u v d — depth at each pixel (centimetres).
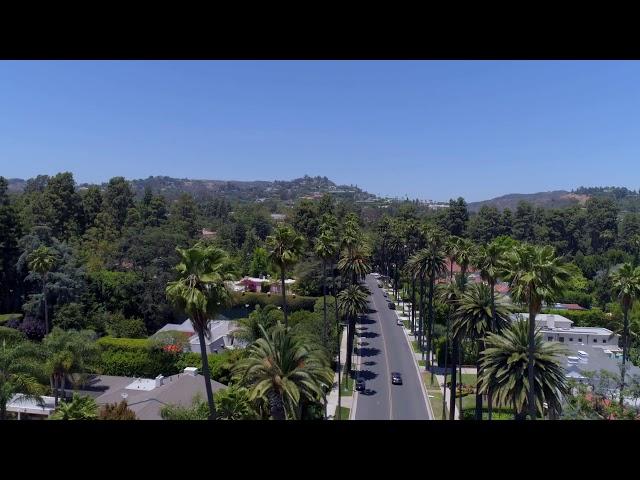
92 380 4297
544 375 2967
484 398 4738
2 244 6319
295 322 6512
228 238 12550
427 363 5759
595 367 4738
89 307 6297
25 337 5431
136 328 6166
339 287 7712
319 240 5238
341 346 6544
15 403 3397
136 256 7131
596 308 8131
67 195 8812
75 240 8325
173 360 4891
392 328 7644
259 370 2439
